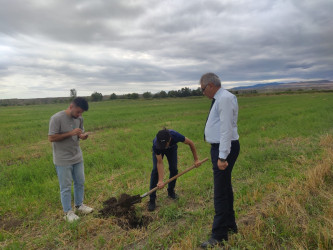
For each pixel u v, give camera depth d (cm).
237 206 411
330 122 1275
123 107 3359
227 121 288
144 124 1523
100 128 1426
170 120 1703
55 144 396
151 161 702
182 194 482
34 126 1578
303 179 488
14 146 1001
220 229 318
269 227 334
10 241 355
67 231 367
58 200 471
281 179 507
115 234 358
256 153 695
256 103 3619
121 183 549
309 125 1174
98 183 549
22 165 697
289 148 759
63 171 398
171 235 347
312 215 367
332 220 335
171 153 430
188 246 311
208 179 537
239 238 315
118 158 720
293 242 308
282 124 1285
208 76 305
